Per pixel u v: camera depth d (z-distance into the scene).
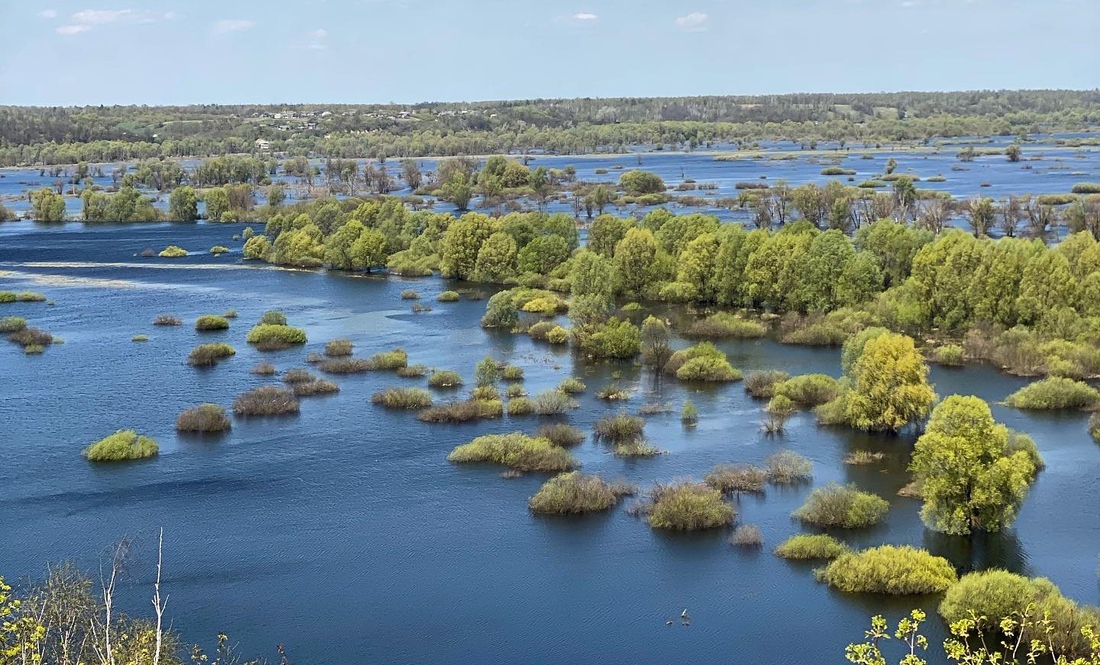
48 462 85.31
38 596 49.69
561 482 77.31
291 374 110.81
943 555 66.81
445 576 65.56
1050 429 91.44
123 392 106.38
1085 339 113.44
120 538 70.69
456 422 95.94
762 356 119.81
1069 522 71.44
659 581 64.44
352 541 70.56
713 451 86.94
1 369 115.75
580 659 55.94
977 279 123.25
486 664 55.66
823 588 63.03
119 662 38.69
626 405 101.19
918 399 89.19
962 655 37.69
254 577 65.38
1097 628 53.31
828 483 78.00
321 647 57.34
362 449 88.81
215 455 87.38
